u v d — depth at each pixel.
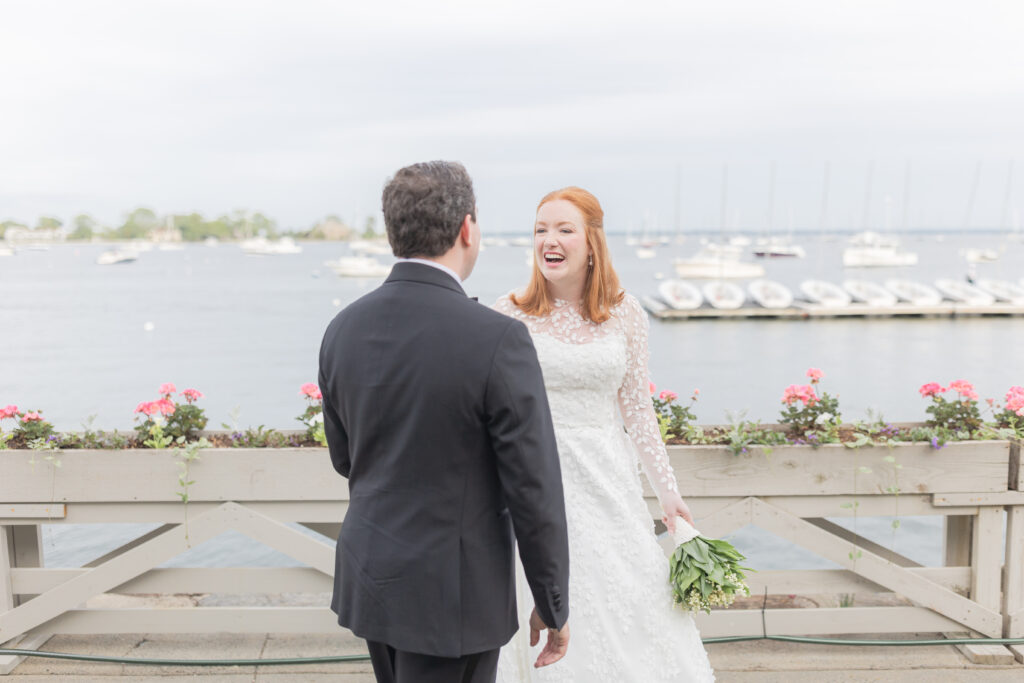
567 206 2.08
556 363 2.05
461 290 1.45
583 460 2.04
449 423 1.35
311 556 2.66
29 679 2.54
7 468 2.62
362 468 1.45
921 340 27.56
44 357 23.95
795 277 59.88
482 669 1.45
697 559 2.00
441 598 1.37
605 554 2.00
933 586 2.70
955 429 2.81
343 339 1.45
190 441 2.78
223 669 2.61
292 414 15.06
